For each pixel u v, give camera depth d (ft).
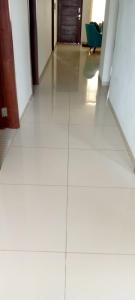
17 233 5.46
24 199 6.40
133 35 8.54
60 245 5.23
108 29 14.56
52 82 16.47
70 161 8.01
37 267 4.80
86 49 29.12
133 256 5.06
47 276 4.66
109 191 6.73
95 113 11.82
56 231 5.53
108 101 13.25
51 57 24.00
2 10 7.75
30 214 5.95
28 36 12.17
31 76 13.92
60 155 8.32
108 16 14.40
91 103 13.05
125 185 6.97
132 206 6.28
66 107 12.42
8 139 9.26
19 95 10.63
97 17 30.83
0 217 5.85
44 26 18.01
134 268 4.84
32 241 5.29
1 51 8.38
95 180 7.14
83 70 19.83
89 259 4.97
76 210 6.10
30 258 4.95
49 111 11.88
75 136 9.62
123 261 4.95
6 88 9.04
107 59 15.39
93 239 5.38
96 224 5.74
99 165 7.84
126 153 8.55
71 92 14.66
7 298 4.31
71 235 5.45
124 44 9.84
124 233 5.56
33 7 13.14
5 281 4.56
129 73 8.92
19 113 10.80
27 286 4.49
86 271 4.75
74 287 4.50
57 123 10.65
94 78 17.71
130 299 4.33
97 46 26.40
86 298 4.33
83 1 29.91
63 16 30.86
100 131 10.07
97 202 6.35
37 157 8.18
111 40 14.83
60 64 21.57
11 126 9.89
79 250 5.14
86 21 31.09
